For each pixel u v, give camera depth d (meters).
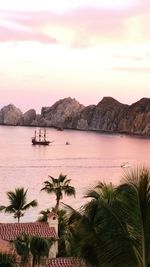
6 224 51.00
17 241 34.28
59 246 49.69
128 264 15.47
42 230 50.62
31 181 181.75
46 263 37.53
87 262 17.52
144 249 15.17
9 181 180.12
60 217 55.56
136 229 15.16
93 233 16.97
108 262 15.66
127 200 15.27
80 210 18.09
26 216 103.50
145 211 15.05
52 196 136.25
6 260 24.80
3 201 128.62
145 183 15.17
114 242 15.54
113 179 193.25
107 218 15.79
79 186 167.25
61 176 70.50
